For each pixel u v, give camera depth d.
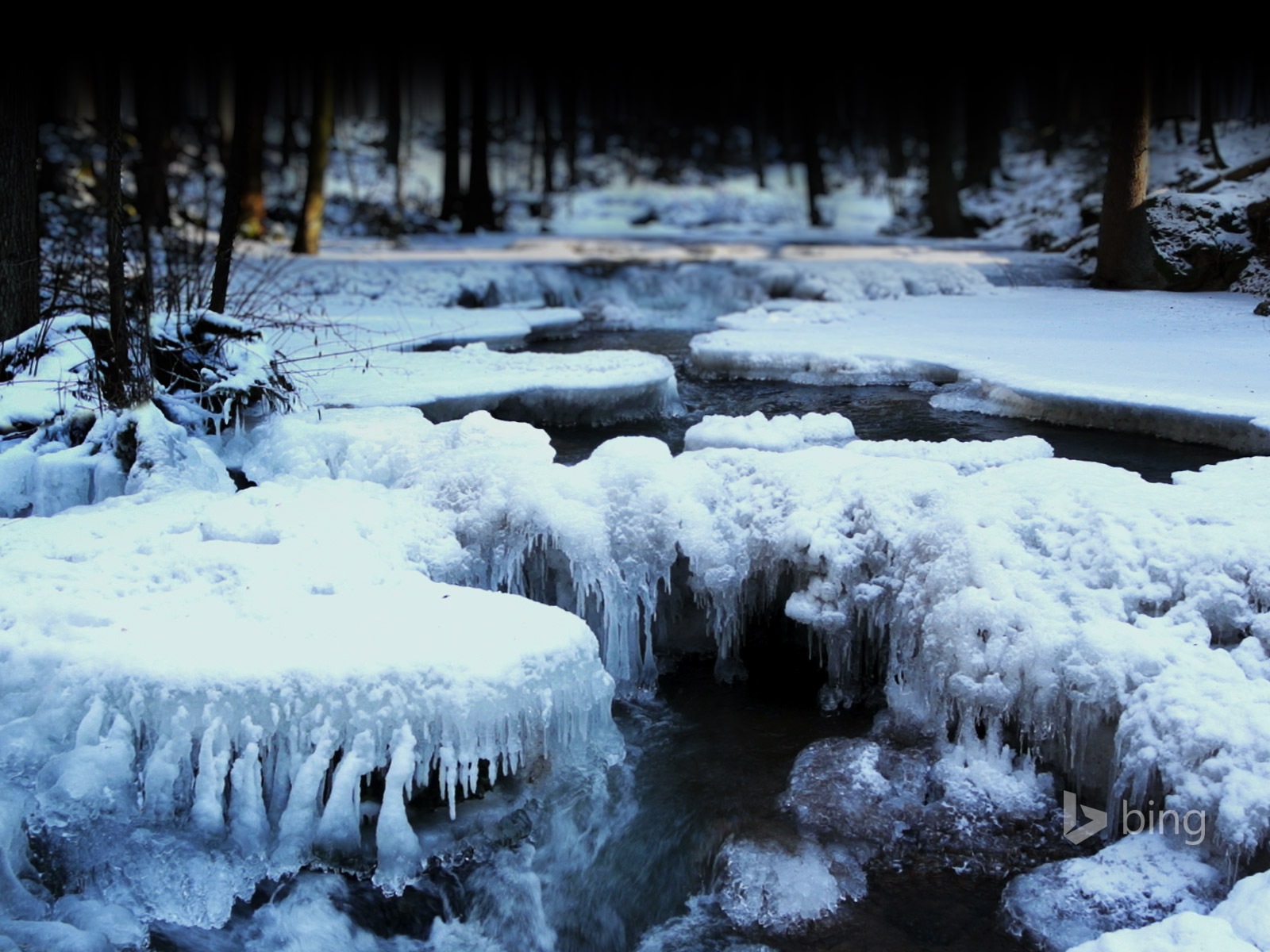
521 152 38.72
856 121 41.09
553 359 10.05
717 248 19.81
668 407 9.52
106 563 5.38
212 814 4.63
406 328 12.21
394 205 26.94
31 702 4.72
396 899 4.70
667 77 39.59
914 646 5.64
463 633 4.96
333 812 4.66
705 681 6.39
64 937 4.25
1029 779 5.20
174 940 4.46
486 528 6.18
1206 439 7.71
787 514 6.17
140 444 6.71
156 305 9.19
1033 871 4.74
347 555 5.57
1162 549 5.33
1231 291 13.56
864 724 5.90
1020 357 9.88
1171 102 23.77
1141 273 14.18
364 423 7.23
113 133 6.73
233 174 8.53
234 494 6.33
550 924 4.89
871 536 5.94
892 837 5.04
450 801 4.77
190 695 4.63
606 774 5.32
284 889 4.62
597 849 5.12
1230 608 5.10
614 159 40.19
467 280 15.52
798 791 5.28
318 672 4.67
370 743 4.68
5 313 8.10
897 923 4.66
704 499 6.27
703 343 11.27
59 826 4.55
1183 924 3.96
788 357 10.62
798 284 15.55
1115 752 4.88
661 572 6.19
